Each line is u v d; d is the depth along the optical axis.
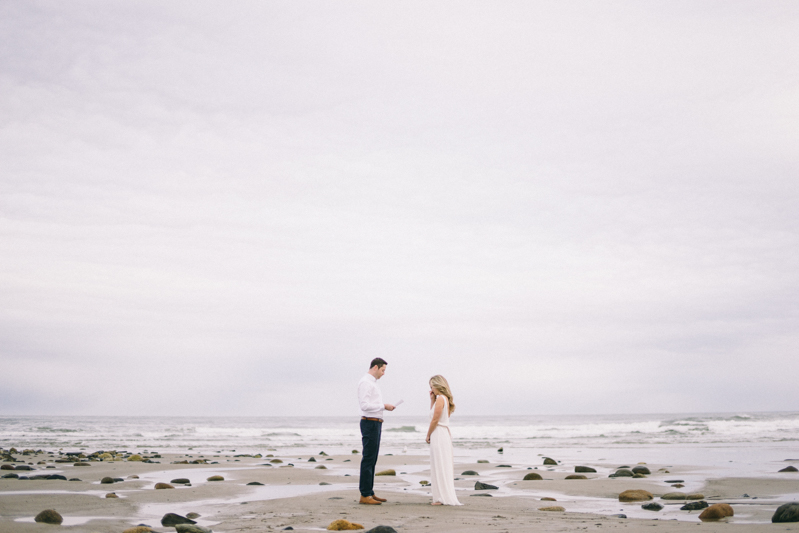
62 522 5.86
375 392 7.85
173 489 9.38
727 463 16.33
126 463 15.25
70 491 8.75
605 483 11.25
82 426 48.06
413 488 10.43
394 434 39.59
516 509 7.35
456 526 5.76
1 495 7.98
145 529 5.25
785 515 6.02
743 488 10.11
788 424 41.53
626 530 5.45
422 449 26.97
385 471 13.18
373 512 6.84
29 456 18.89
